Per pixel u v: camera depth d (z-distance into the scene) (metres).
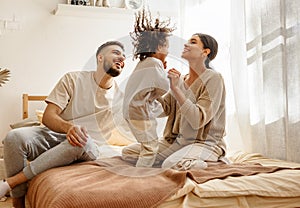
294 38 2.24
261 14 2.50
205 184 1.50
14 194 2.04
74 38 3.80
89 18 3.84
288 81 2.28
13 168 2.04
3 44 3.64
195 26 3.48
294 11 2.24
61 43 3.77
